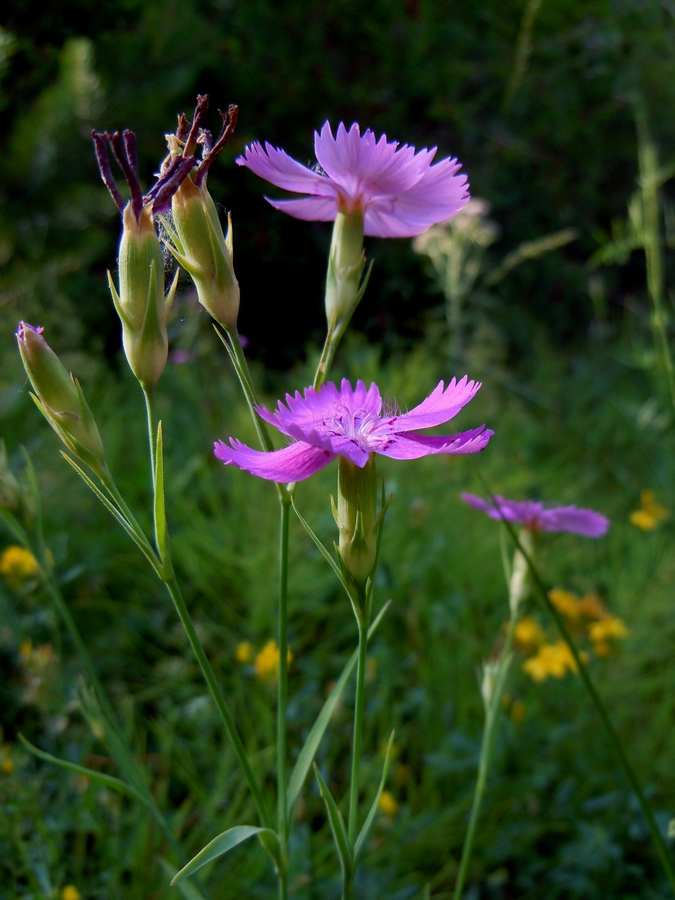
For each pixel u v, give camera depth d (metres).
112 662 0.26
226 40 0.55
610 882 0.21
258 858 0.20
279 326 0.53
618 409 0.45
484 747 0.16
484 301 0.52
